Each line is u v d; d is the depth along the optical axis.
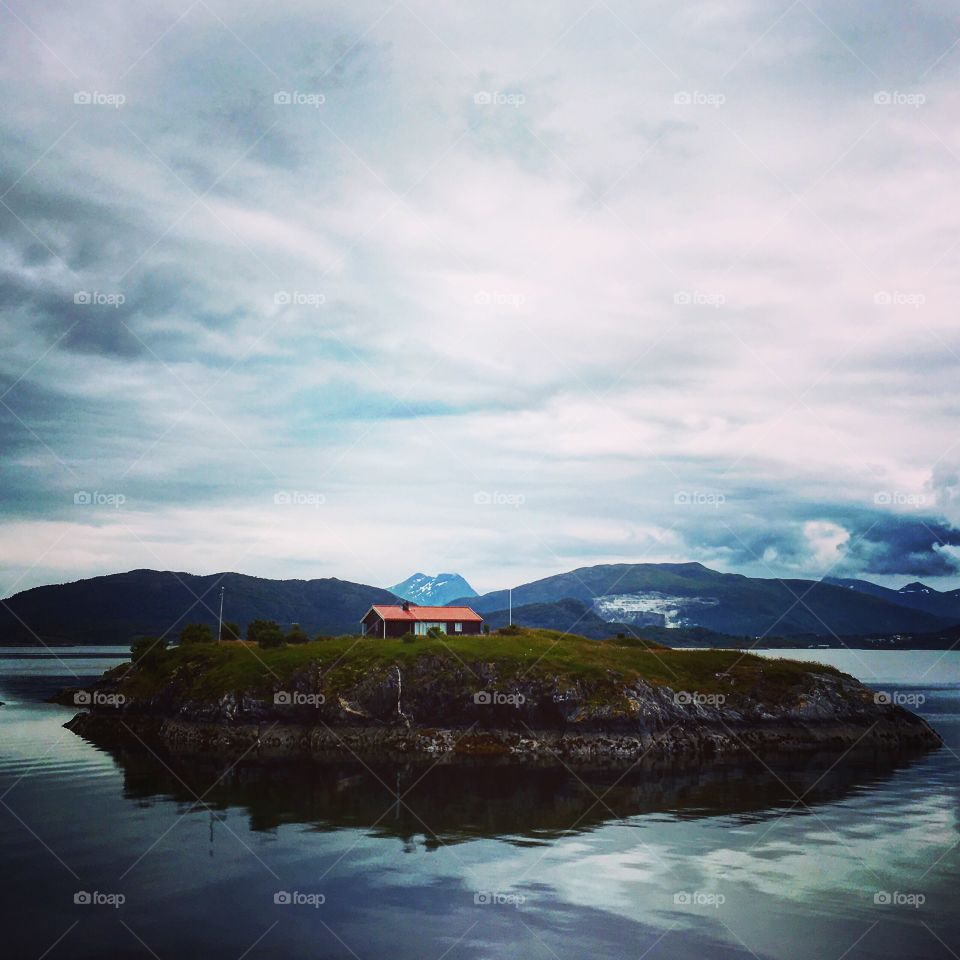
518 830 51.44
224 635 120.31
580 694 85.69
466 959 32.75
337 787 64.44
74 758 78.38
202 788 63.84
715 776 70.12
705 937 34.91
